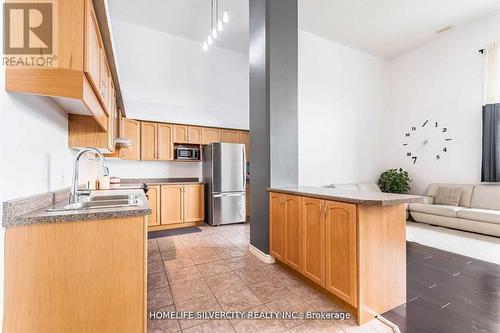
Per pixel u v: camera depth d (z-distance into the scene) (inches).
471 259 110.0
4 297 41.6
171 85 190.1
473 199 163.3
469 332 61.4
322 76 191.9
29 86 44.1
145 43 180.7
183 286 85.8
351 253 67.1
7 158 42.5
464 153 176.7
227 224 185.5
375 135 220.7
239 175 190.7
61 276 44.7
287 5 112.7
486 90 163.6
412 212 181.6
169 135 181.2
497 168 157.6
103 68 72.8
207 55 205.6
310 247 82.9
